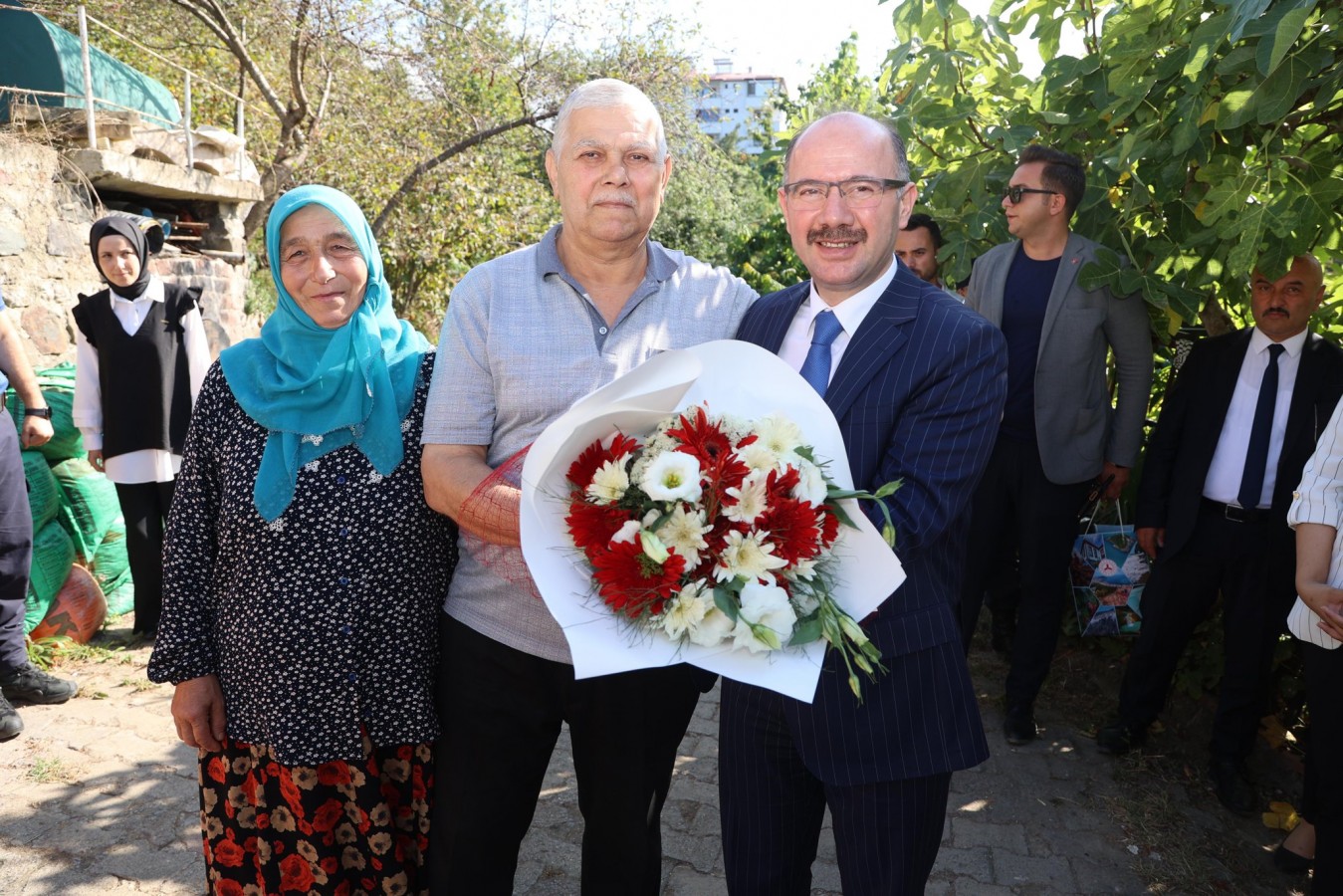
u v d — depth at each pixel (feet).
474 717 6.55
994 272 11.76
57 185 17.88
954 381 5.63
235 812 6.66
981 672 13.92
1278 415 10.20
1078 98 11.18
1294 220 8.43
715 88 51.83
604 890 6.70
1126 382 11.53
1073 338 11.16
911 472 5.58
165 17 41.83
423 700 6.55
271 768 6.47
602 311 6.50
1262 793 10.80
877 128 5.83
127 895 8.43
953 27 11.64
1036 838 9.76
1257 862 9.50
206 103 43.70
